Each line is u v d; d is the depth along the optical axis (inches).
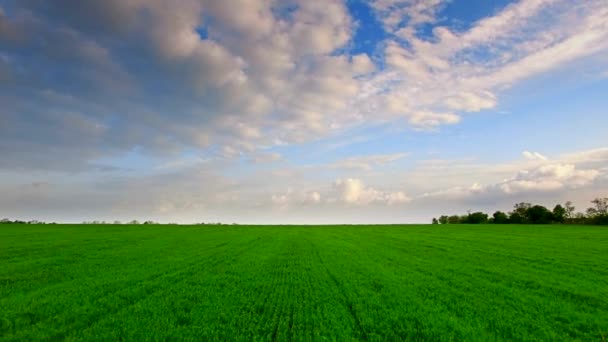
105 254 1403.8
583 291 767.1
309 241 2290.8
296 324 508.4
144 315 550.6
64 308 584.4
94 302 625.3
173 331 472.4
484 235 2987.2
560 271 1053.8
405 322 529.3
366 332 480.1
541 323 533.0
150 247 1731.1
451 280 888.3
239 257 1365.7
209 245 1900.8
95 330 474.6
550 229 4126.5
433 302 657.0
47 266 1068.5
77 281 827.4
